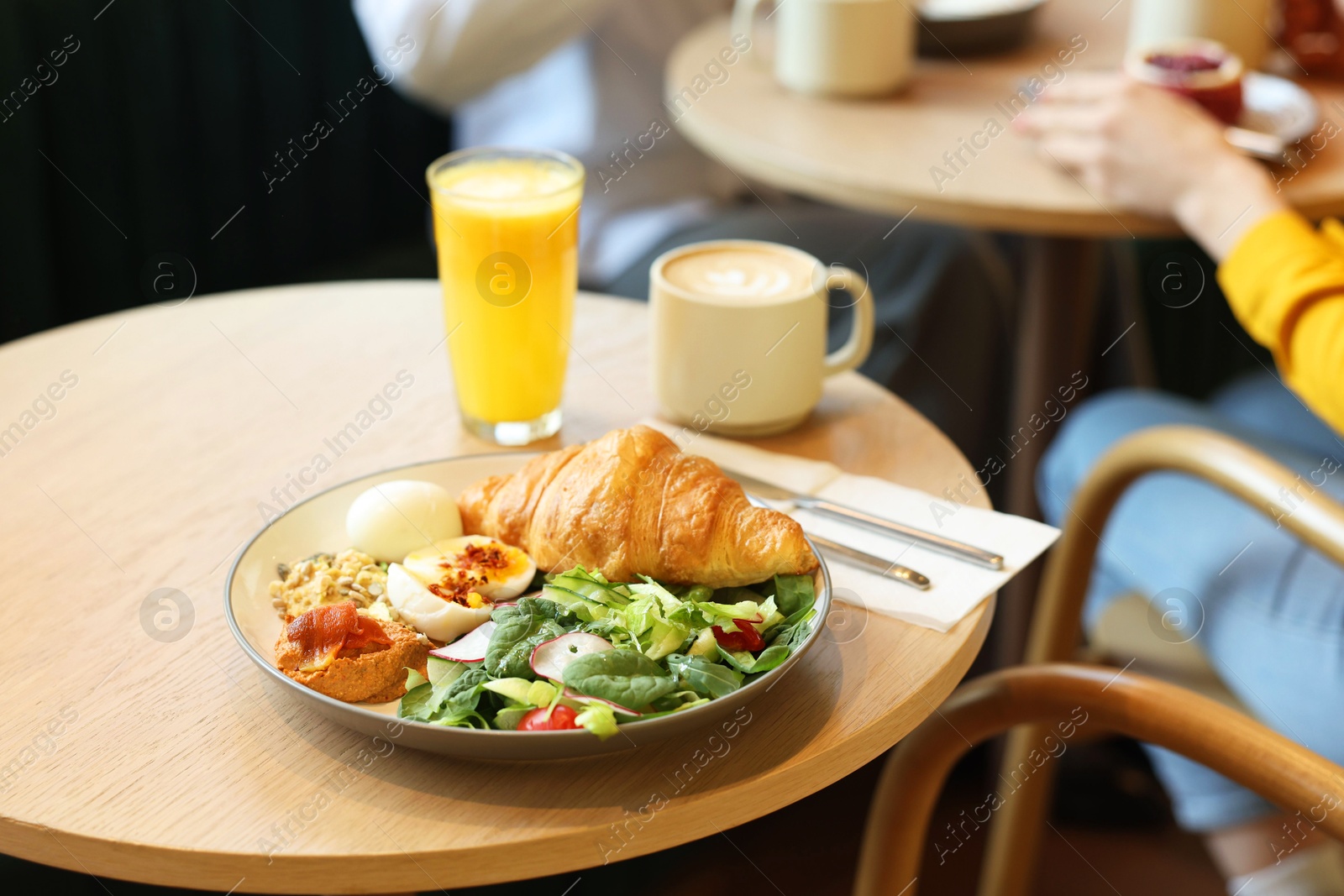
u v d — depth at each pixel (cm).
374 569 101
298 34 209
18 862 122
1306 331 123
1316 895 129
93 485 111
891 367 170
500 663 94
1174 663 139
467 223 111
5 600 102
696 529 100
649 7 212
